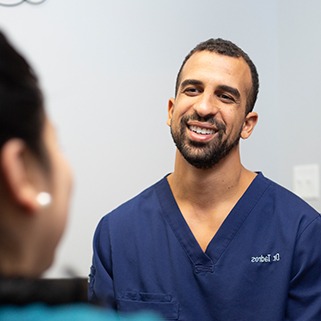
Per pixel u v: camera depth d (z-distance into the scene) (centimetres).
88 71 163
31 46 157
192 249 122
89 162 163
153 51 172
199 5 180
